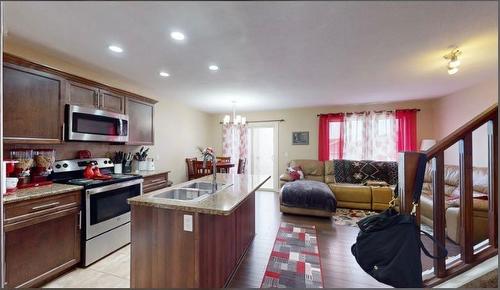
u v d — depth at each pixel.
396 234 1.29
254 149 6.55
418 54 2.41
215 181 2.42
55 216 1.99
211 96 4.40
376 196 4.17
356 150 5.34
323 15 1.67
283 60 2.56
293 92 4.07
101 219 2.38
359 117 5.32
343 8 1.58
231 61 2.58
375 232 1.36
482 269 1.20
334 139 5.53
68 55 2.39
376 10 1.62
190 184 2.46
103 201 2.41
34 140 2.03
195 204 1.62
